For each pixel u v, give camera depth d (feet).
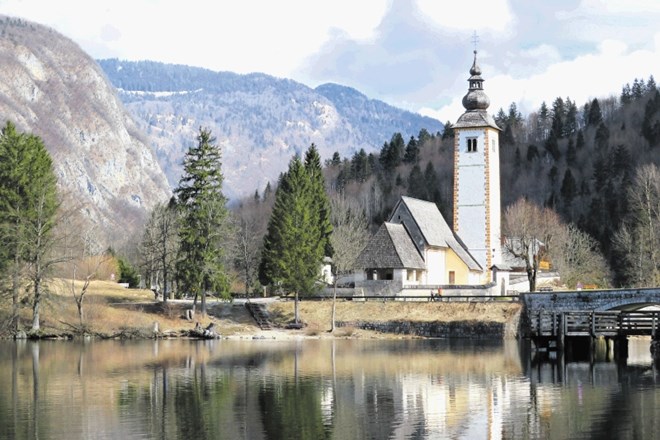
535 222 553.64
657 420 179.32
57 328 351.05
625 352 312.71
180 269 385.91
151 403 197.36
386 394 210.79
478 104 473.26
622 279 541.34
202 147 390.42
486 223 464.65
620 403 198.80
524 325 368.89
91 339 350.43
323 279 409.90
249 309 403.75
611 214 639.35
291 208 404.77
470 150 468.34
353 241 467.11
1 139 359.05
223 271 392.47
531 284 452.76
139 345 330.13
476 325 371.15
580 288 450.30
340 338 372.79
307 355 296.51
